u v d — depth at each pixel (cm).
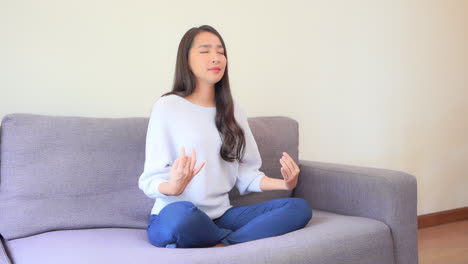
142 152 190
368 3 308
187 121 179
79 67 214
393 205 181
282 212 165
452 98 356
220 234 160
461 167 364
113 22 221
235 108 196
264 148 217
